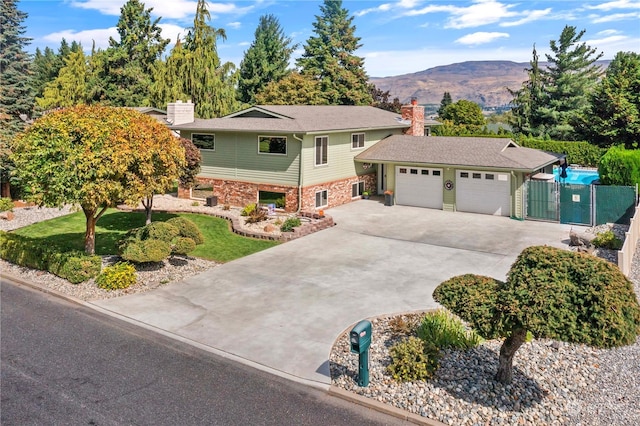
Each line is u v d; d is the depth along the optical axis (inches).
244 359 388.5
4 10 2568.9
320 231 837.8
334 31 2566.4
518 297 281.1
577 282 276.8
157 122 618.2
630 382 335.6
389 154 1072.8
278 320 464.4
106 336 431.2
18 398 331.3
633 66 1384.1
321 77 2436.0
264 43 2600.9
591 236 702.5
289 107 1118.4
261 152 994.1
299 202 952.3
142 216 951.0
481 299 301.1
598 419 292.4
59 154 526.3
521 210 912.3
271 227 815.7
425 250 711.7
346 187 1091.9
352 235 807.7
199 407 320.5
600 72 1927.9
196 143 1087.6
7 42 2288.4
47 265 596.1
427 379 338.0
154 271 604.1
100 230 842.8
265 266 639.1
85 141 530.0
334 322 458.3
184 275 599.2
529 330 271.7
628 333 256.7
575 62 1919.3
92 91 2078.0
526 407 303.1
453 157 984.9
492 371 344.8
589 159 1491.1
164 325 454.3
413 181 1045.8
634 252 671.8
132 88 2111.2
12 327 450.3
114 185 532.7
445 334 387.5
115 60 2118.6
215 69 1795.0
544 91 1959.9
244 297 526.6
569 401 311.3
